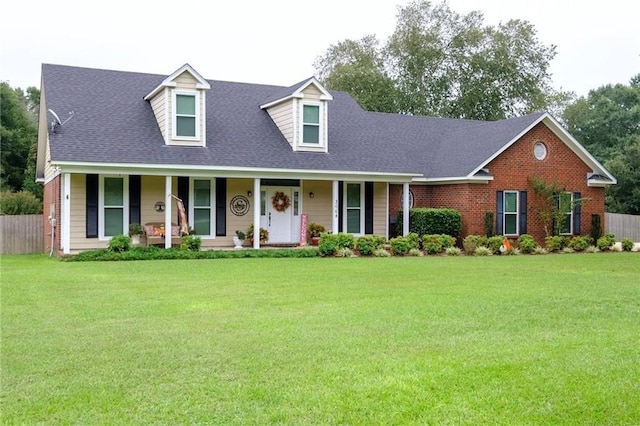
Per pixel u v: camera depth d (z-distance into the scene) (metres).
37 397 5.34
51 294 10.73
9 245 23.05
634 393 5.54
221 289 11.45
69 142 17.97
